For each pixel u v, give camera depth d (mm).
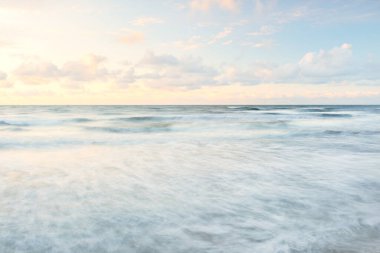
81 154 12562
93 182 8016
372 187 7449
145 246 4344
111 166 10125
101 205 6141
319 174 8914
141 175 8852
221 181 8133
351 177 8508
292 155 12359
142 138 18359
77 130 22672
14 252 4148
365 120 35719
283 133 21109
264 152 13172
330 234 4699
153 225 5098
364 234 4707
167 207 6020
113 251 4199
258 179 8344
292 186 7574
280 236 4648
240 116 40875
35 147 14523
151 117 37156
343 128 24844
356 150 13648
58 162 10781
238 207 6012
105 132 21656
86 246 4332
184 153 12930
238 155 12414
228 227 5020
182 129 24156
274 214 5613
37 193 6977
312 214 5594
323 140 17359
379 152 13008
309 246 4309
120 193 7008
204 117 38062
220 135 20172
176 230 4891
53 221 5277
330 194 6867
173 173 9125
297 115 44906
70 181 8102
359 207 5984
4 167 9867
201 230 4902
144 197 6703
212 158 11711
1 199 6516
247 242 4461
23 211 5781
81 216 5520
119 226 5055
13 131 21531
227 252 4168
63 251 4188
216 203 6277
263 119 35531
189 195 6855
